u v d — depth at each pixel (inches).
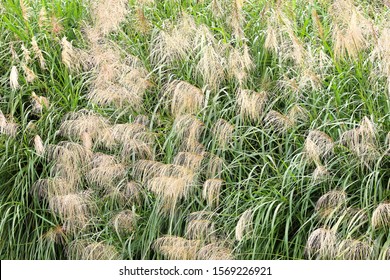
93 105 207.6
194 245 190.1
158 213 196.4
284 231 191.5
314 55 206.8
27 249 199.9
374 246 182.4
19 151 206.4
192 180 193.5
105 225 199.8
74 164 201.3
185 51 214.4
